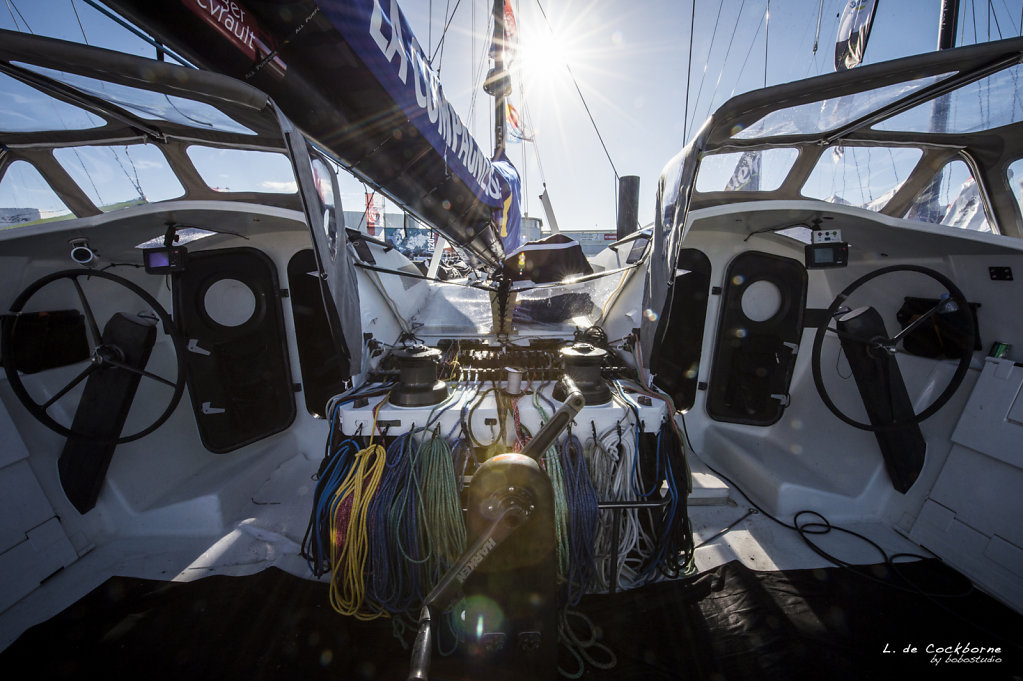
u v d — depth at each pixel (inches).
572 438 67.1
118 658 57.3
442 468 63.1
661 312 67.4
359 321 74.4
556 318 143.9
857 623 62.6
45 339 76.0
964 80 57.3
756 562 75.0
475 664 43.7
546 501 40.3
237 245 96.6
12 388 66.7
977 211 93.8
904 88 58.7
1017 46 49.5
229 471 94.9
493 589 42.3
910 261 86.7
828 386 103.4
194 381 92.4
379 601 61.6
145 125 67.2
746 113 59.5
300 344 106.5
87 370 69.9
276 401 105.1
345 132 65.7
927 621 63.1
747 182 91.7
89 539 78.2
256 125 64.2
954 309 76.0
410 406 72.2
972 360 79.0
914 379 88.7
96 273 68.4
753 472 96.6
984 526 70.9
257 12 47.1
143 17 41.1
